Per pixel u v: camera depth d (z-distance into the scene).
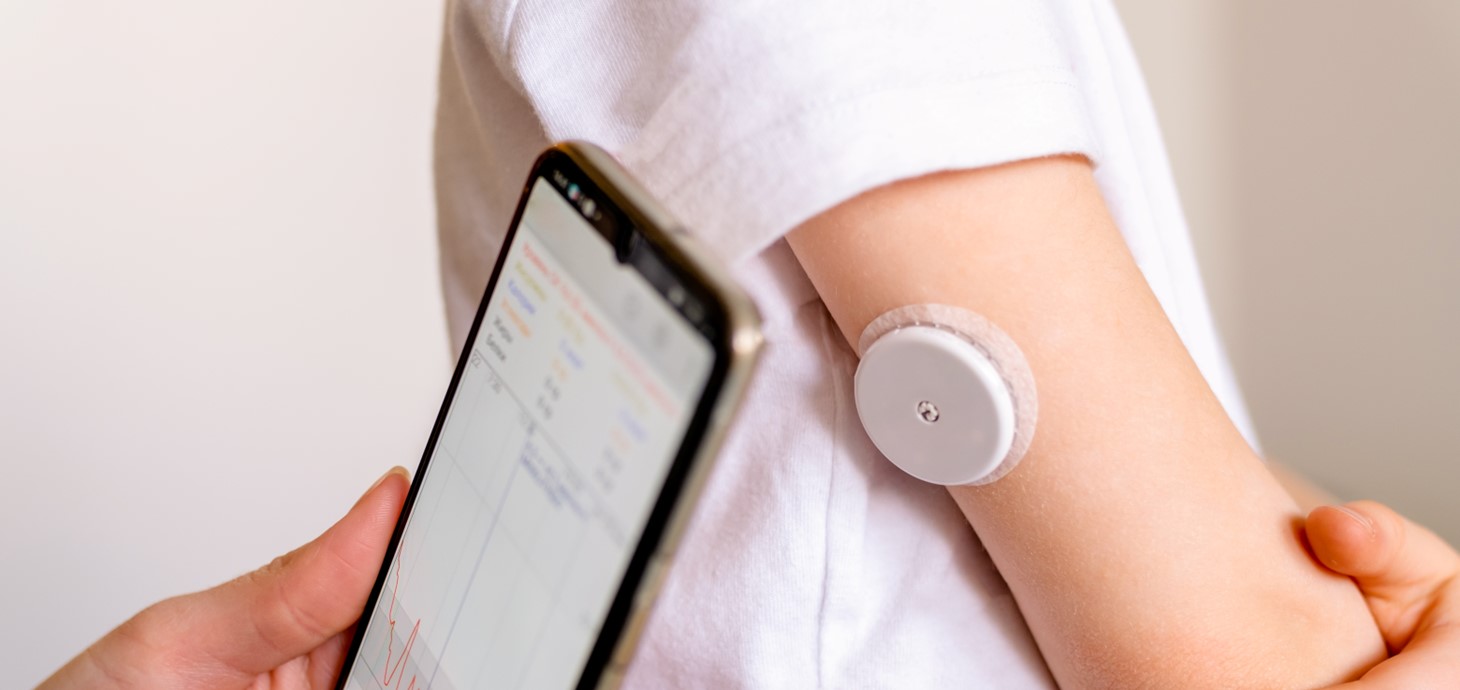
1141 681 0.40
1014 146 0.37
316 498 1.22
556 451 0.35
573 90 0.44
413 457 1.23
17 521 1.14
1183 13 1.16
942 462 0.39
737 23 0.39
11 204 1.19
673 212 0.39
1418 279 1.07
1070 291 0.37
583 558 0.34
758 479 0.44
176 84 1.23
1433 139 1.04
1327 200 1.11
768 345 0.43
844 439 0.43
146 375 1.20
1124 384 0.38
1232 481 0.40
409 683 0.41
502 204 0.54
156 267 1.21
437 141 0.60
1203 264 1.19
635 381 0.32
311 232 1.26
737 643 0.44
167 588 1.17
